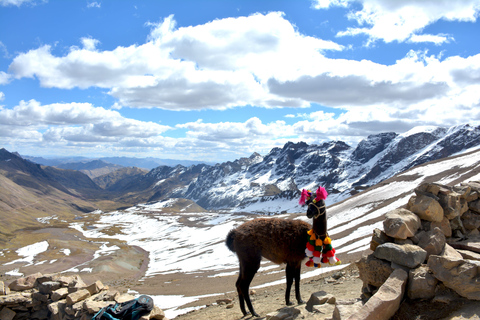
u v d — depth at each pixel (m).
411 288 5.41
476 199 7.57
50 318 12.39
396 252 5.77
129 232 192.62
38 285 13.37
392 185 100.25
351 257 34.28
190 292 35.34
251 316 8.17
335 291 10.06
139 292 40.12
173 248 122.94
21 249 119.69
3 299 12.38
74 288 12.48
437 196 7.02
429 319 4.92
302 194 7.86
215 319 9.32
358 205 92.69
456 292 5.11
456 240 6.83
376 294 5.22
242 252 8.00
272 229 7.85
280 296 12.27
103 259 89.75
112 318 8.25
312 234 7.43
